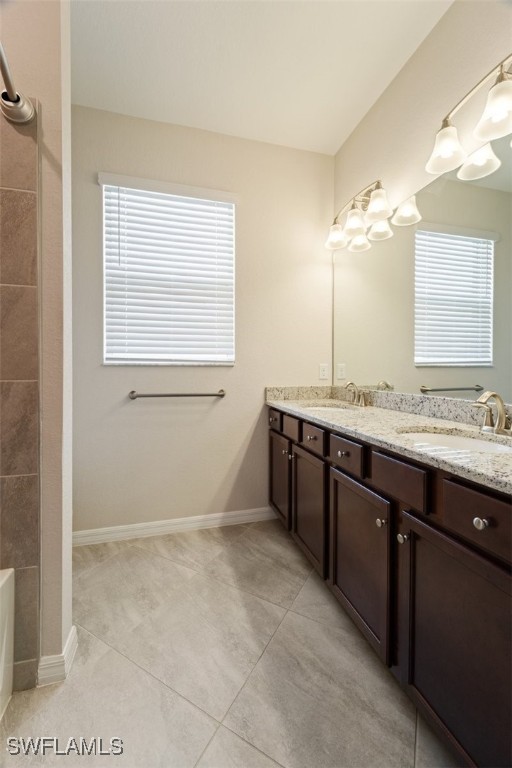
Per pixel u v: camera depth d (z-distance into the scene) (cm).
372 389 212
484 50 135
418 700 99
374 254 210
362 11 150
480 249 142
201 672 121
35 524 115
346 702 110
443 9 150
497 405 125
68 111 122
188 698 111
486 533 78
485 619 78
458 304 153
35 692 113
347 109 208
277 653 129
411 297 180
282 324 244
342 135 231
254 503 244
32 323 114
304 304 248
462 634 85
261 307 239
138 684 116
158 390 221
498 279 135
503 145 130
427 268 170
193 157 221
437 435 138
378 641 118
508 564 74
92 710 107
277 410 226
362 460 129
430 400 166
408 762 93
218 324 232
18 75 111
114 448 215
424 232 170
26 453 114
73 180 201
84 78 183
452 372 156
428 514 97
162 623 144
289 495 206
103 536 213
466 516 84
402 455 107
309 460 176
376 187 186
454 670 87
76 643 131
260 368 240
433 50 159
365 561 128
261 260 238
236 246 232
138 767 92
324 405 225
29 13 111
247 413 239
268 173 237
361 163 218
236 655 128
